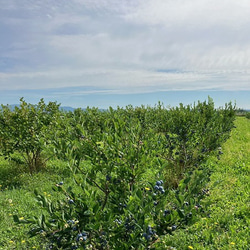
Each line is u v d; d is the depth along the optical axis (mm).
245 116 31672
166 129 8992
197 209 2975
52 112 9648
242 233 4734
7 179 7953
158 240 2814
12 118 8508
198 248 4320
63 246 2809
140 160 3674
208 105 12836
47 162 9633
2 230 4883
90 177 3613
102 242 2699
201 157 6719
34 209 5680
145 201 2811
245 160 9688
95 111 10742
